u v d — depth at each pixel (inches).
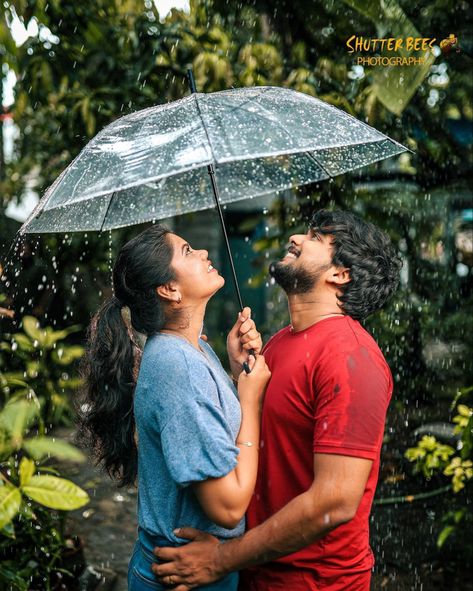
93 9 174.7
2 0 129.7
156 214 96.3
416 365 218.7
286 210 183.8
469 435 122.3
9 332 222.5
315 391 72.2
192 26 177.9
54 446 87.0
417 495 165.3
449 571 143.6
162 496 73.4
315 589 73.0
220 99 80.0
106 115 177.9
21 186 262.7
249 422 74.5
